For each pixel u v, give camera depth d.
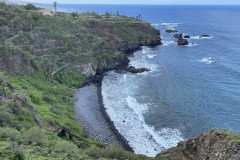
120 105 72.31
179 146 43.44
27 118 45.19
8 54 70.81
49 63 83.62
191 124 61.06
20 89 58.56
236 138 28.22
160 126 60.50
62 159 30.89
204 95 78.25
